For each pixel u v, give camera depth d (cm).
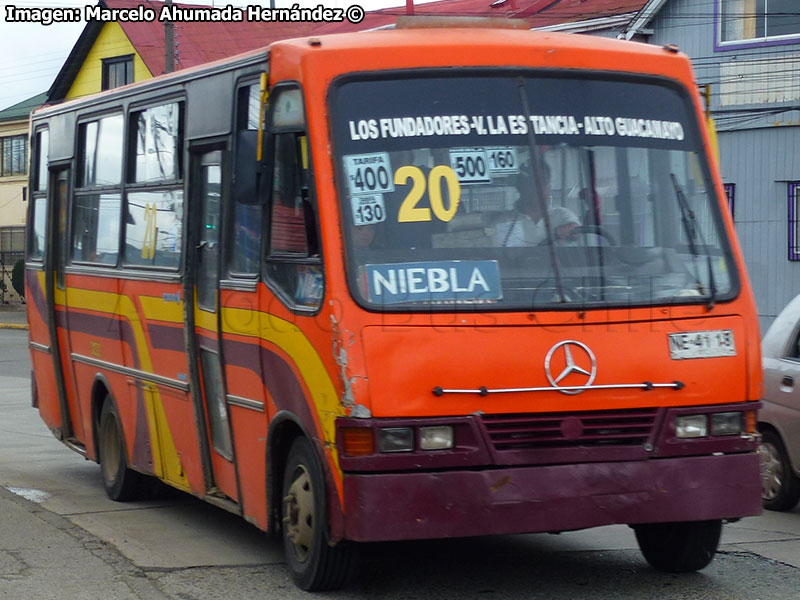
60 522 883
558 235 653
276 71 698
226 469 796
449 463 609
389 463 604
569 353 629
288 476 692
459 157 655
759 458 662
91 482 1127
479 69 673
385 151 651
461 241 641
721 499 649
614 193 672
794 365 948
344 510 613
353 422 605
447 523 609
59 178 1159
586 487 625
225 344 773
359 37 681
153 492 1017
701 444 648
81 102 1091
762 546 820
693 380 648
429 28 716
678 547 720
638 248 665
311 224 650
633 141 684
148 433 932
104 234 1023
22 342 3288
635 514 633
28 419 1644
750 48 2439
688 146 697
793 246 2408
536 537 855
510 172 659
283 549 809
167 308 870
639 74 699
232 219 770
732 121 2469
